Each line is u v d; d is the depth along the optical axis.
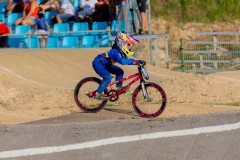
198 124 20.45
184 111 23.70
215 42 49.44
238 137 18.94
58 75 36.41
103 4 46.81
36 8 47.53
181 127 20.16
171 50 50.59
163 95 22.14
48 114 26.36
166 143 18.56
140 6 46.84
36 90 31.86
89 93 23.20
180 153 17.62
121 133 19.62
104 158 17.44
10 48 44.19
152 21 57.22
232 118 21.05
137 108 22.48
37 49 42.97
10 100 29.91
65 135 19.53
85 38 46.81
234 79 34.22
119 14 46.62
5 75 33.69
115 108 24.92
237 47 49.94
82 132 19.78
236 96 28.83
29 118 25.39
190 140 18.80
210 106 25.14
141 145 18.44
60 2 49.25
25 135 19.62
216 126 20.12
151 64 45.44
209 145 18.28
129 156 17.52
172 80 30.97
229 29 57.03
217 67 48.25
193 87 29.70
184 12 58.28
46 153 17.98
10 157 17.69
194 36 56.19
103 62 22.94
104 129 20.09
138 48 45.06
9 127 20.50
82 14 47.25
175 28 56.78
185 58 49.16
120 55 22.61
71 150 18.17
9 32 46.81
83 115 23.36
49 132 19.89
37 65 37.16
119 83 23.09
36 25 46.38
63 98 29.53
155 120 21.16
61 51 41.72
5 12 50.81
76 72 37.69
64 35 47.03
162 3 59.06
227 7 58.59
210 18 57.91
